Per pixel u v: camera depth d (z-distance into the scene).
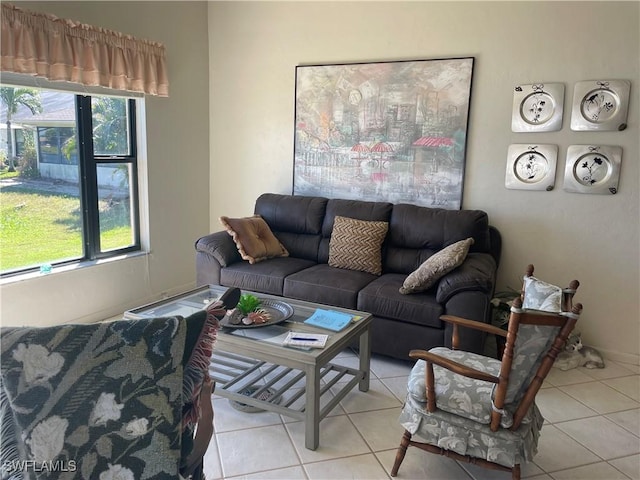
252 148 4.50
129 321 1.21
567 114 3.32
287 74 4.24
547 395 2.81
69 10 3.22
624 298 3.31
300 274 3.43
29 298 3.20
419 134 3.78
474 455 1.92
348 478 2.05
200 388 1.33
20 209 3.22
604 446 2.32
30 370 1.09
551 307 1.81
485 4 3.47
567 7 3.24
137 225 4.08
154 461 1.22
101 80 3.37
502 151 3.55
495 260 3.52
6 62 2.79
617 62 3.15
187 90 4.33
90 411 1.15
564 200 3.40
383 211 3.71
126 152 3.92
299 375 2.72
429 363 1.89
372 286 3.19
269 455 2.19
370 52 3.90
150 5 3.84
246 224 3.79
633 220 3.22
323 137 4.14
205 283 3.69
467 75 3.57
